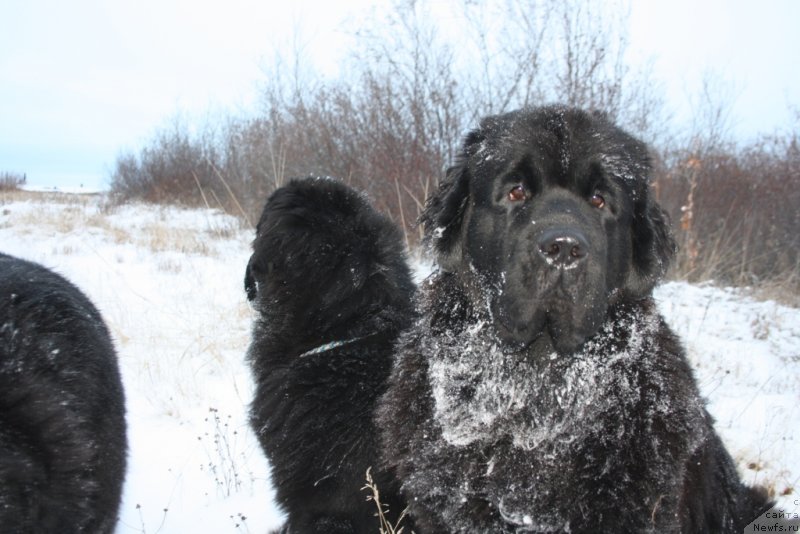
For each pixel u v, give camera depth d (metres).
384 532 1.45
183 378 2.42
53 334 1.33
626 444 1.26
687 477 1.30
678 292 3.70
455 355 1.36
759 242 4.87
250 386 2.06
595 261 1.26
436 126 4.72
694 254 4.27
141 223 6.82
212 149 9.50
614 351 1.31
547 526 1.27
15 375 1.23
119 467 1.44
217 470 1.93
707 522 1.34
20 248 4.91
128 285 3.71
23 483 1.17
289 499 1.63
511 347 1.32
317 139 5.34
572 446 1.28
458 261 1.41
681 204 4.81
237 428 2.12
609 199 1.33
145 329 2.94
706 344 2.83
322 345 1.64
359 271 1.66
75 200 10.12
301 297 1.67
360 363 1.60
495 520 1.29
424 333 1.41
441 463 1.31
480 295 1.35
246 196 6.98
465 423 1.32
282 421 1.63
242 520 1.70
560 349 1.29
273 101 5.97
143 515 1.76
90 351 1.41
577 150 1.31
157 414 2.21
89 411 1.34
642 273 1.36
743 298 3.76
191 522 1.74
